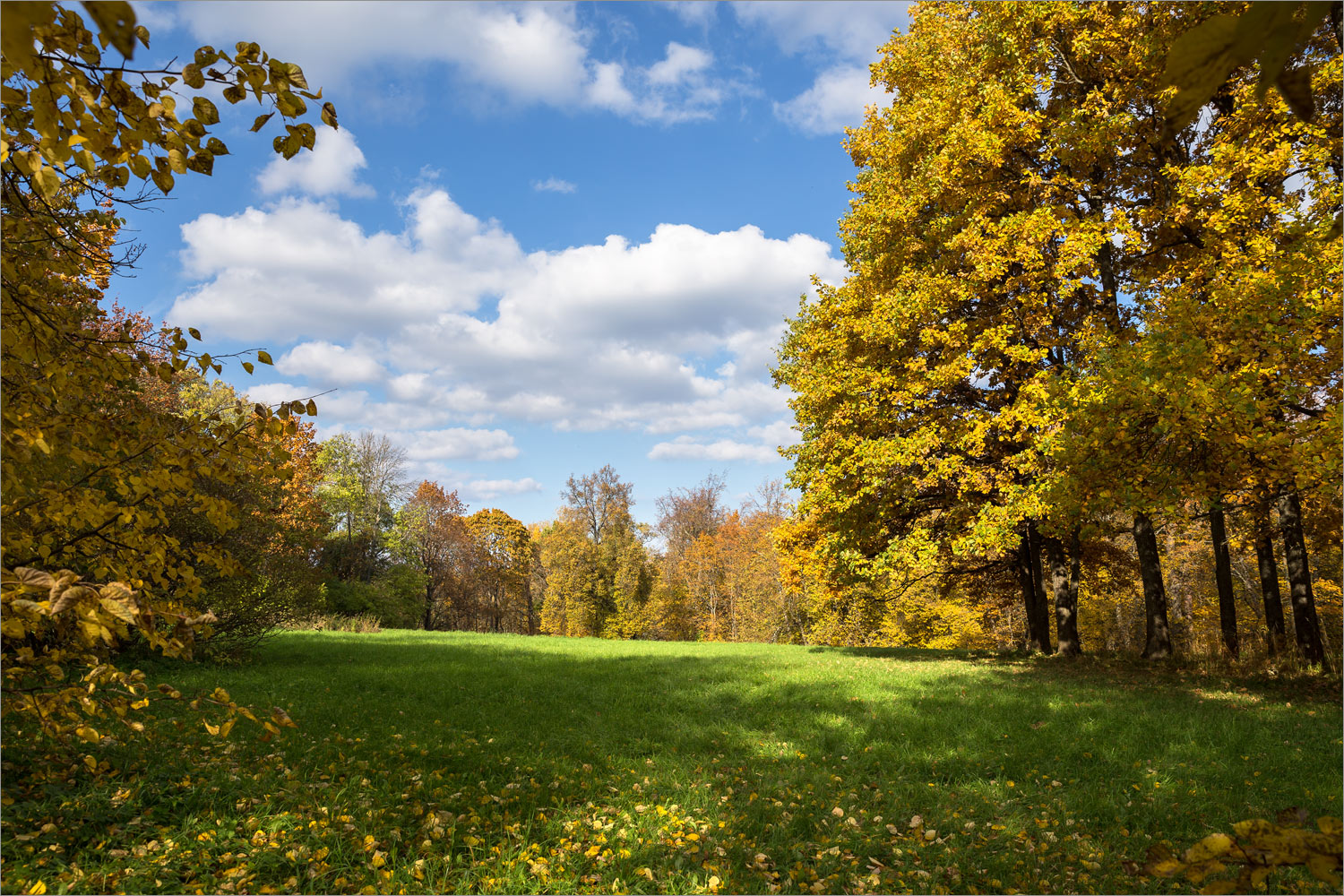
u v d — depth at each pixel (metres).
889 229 14.78
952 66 14.42
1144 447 9.28
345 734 7.00
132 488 3.65
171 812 4.24
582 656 16.72
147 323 10.19
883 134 16.48
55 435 3.36
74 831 3.76
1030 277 12.39
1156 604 13.83
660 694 10.55
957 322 13.30
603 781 5.98
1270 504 12.09
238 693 8.87
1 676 3.16
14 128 2.84
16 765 4.36
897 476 14.16
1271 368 8.10
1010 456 12.77
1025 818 5.31
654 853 4.50
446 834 4.52
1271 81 0.69
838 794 5.91
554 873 4.12
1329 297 7.73
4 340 3.30
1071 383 10.19
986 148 12.14
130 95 2.56
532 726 8.09
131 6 0.78
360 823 4.45
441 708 9.04
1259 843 1.27
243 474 3.84
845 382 14.38
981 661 15.06
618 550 46.62
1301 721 7.94
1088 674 12.44
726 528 46.28
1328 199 8.45
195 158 2.81
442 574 46.88
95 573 3.52
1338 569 21.91
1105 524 13.16
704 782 6.06
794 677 12.34
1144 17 11.28
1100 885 4.23
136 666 10.24
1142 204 12.73
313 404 3.78
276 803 4.58
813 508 16.66
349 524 38.78
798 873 4.36
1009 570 19.16
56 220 3.86
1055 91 13.24
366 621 26.27
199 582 3.81
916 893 4.12
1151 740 7.30
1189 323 8.84
